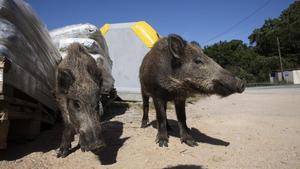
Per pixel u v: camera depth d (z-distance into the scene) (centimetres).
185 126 126
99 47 175
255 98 318
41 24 143
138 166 100
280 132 143
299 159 105
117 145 122
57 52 159
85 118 92
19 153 113
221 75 110
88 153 113
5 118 99
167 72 119
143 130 146
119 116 186
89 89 96
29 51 117
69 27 180
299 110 214
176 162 103
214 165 100
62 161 106
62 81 100
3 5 105
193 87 116
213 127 152
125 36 279
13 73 101
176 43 114
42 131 143
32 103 120
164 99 124
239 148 118
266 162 102
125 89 270
